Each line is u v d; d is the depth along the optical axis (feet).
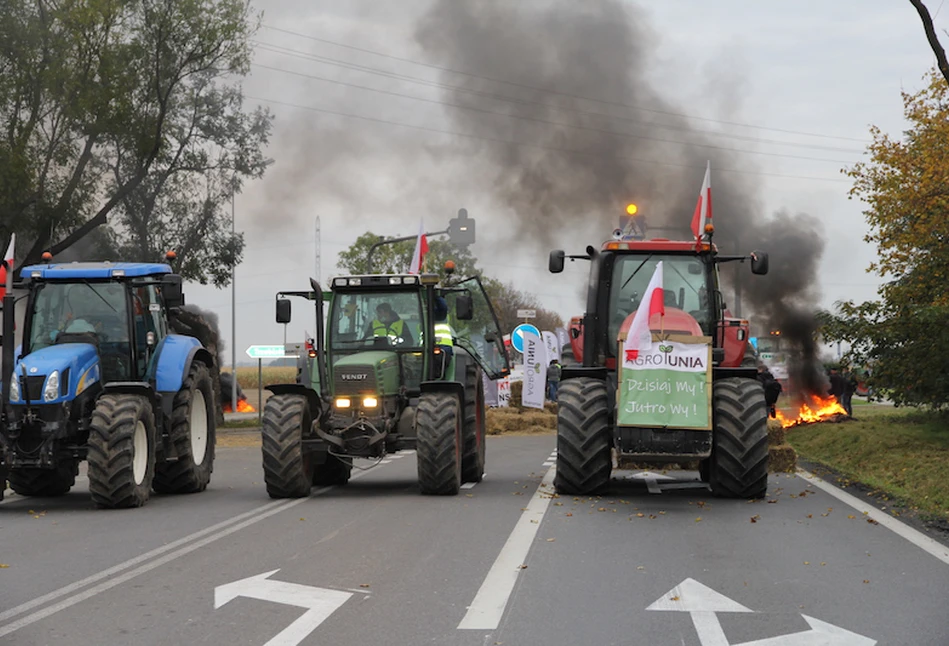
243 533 35.53
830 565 28.89
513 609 23.79
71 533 36.65
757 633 21.56
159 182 102.99
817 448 72.38
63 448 44.55
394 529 35.78
